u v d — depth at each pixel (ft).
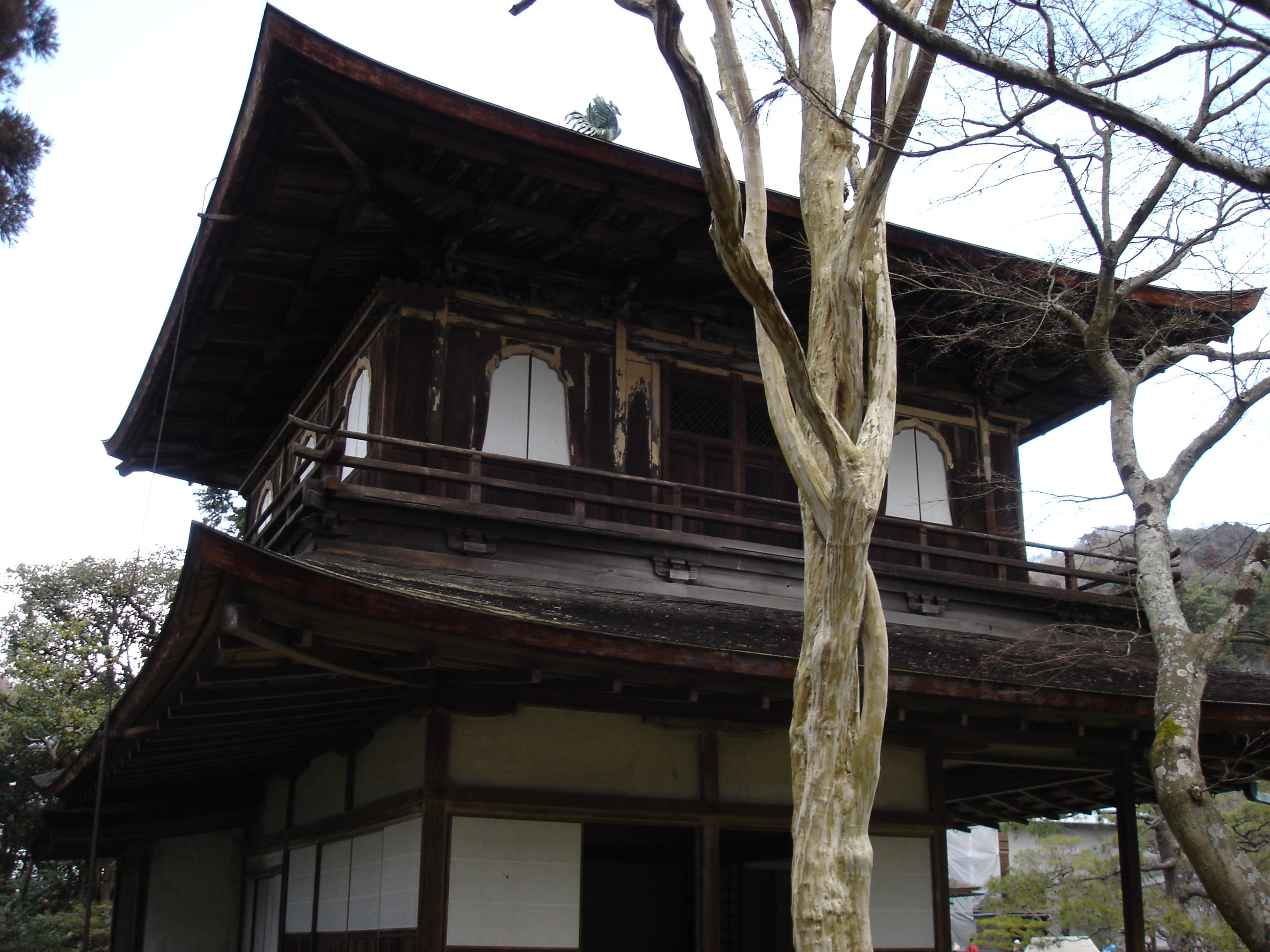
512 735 28.27
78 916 58.29
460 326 37.37
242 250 37.22
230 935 44.34
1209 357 33.32
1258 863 52.49
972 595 42.24
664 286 40.75
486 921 26.55
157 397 50.26
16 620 88.12
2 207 50.42
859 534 19.04
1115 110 17.26
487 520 33.40
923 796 33.94
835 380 20.71
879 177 19.84
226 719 28.14
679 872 41.06
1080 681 34.04
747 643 28.76
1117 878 57.72
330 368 42.96
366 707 29.91
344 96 30.12
